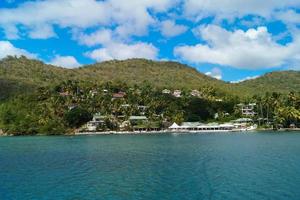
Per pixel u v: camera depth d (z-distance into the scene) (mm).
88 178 71188
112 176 72750
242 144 137500
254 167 80000
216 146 130875
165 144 143750
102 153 113562
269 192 57469
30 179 71312
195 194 57375
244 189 59562
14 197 58188
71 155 109312
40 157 105250
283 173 72188
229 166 82000
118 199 55625
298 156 97312
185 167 81750
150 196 56875
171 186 62906
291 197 54625
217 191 58781
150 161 92500
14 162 95000
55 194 59469
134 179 69250
